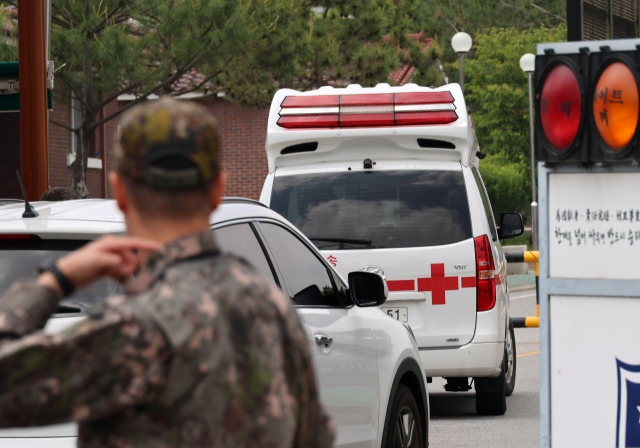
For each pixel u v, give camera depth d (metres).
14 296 4.16
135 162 4.27
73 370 3.92
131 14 36.84
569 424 8.50
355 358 10.80
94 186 53.94
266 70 43.22
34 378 3.89
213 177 4.38
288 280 10.13
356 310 11.34
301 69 44.34
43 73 21.39
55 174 50.81
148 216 4.35
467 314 18.09
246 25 37.28
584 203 8.48
